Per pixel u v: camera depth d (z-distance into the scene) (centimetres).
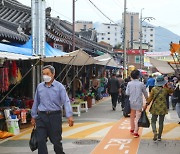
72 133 1031
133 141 898
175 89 1156
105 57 2134
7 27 1455
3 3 1883
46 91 601
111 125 1183
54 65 1822
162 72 1394
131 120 991
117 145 851
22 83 1434
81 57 1362
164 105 888
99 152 779
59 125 602
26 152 790
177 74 1198
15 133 1028
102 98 2509
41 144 592
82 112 1622
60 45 1977
